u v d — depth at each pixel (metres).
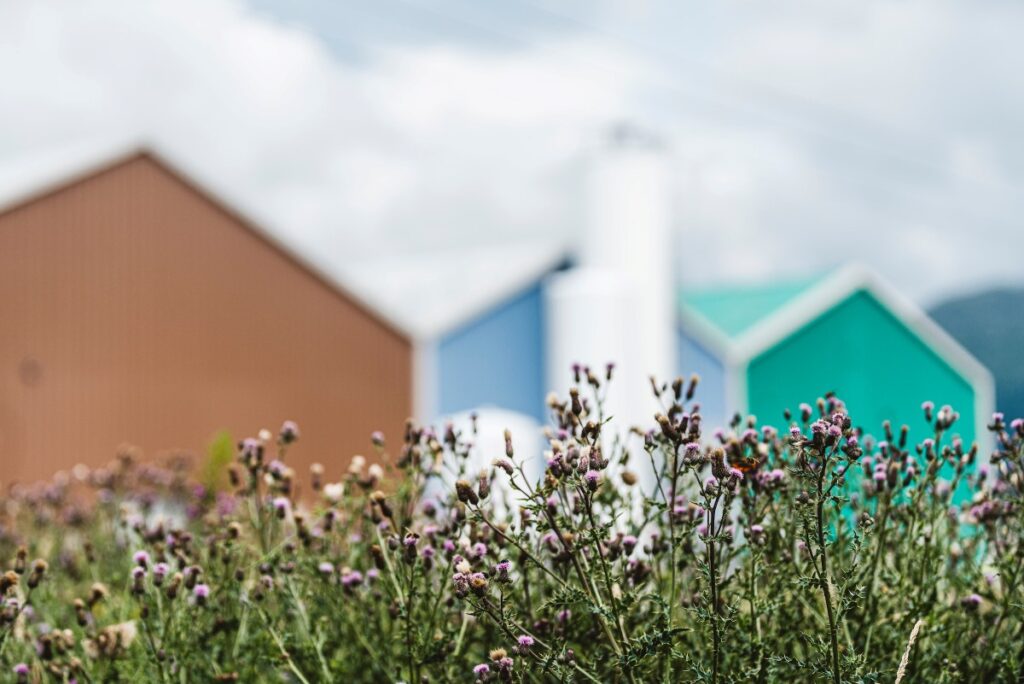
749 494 3.87
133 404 22.84
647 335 23.89
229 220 24.20
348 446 25.05
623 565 3.68
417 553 3.90
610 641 3.67
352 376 25.22
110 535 6.49
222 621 4.38
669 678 3.41
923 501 4.13
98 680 4.29
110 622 4.91
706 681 3.28
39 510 6.97
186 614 4.32
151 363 23.11
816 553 3.52
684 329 25.23
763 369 25.03
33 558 6.32
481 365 26.41
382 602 4.35
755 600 3.70
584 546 3.51
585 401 3.49
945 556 4.16
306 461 24.52
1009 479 3.98
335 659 4.28
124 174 23.06
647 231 24.36
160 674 4.12
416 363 25.81
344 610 4.44
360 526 4.85
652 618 3.80
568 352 23.50
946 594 4.10
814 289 25.88
